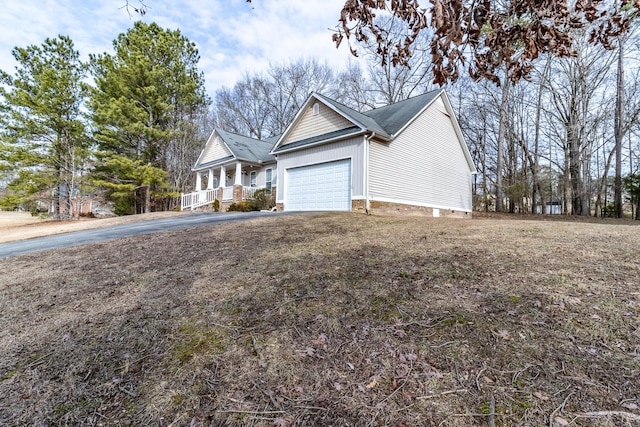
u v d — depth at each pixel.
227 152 18.34
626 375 1.86
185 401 1.91
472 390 1.84
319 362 2.20
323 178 12.27
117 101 17.31
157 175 19.05
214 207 17.28
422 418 1.67
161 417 1.81
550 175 21.73
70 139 19.34
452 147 15.27
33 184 18.19
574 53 2.30
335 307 2.94
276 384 2.02
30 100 17.59
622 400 1.68
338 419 1.71
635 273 3.26
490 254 4.27
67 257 5.77
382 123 12.98
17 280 4.45
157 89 19.67
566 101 19.27
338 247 5.07
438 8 1.88
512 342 2.23
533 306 2.69
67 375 2.22
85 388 2.08
